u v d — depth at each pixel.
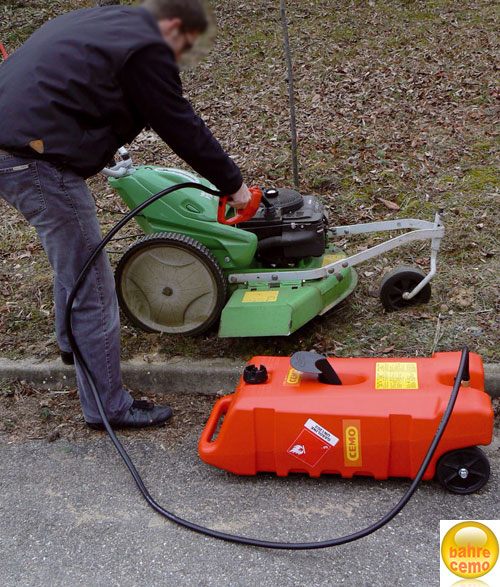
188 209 3.33
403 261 4.19
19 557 2.29
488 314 3.59
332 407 2.48
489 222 4.48
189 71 7.97
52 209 2.59
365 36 8.48
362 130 6.18
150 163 5.97
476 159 5.45
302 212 3.48
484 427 2.39
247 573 2.17
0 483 2.70
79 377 2.92
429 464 2.47
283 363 2.84
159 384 3.37
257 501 2.52
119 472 2.75
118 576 2.19
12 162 2.51
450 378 2.58
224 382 3.32
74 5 9.54
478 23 8.48
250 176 5.51
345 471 2.55
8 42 8.54
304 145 5.97
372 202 4.96
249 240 3.32
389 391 2.52
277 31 8.84
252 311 3.20
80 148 2.53
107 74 2.39
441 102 6.64
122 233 4.76
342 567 2.17
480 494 2.49
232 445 2.58
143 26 2.35
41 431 3.07
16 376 3.46
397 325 3.58
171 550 2.29
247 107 6.97
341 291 3.58
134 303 3.50
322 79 7.43
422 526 2.34
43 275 4.30
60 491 2.64
